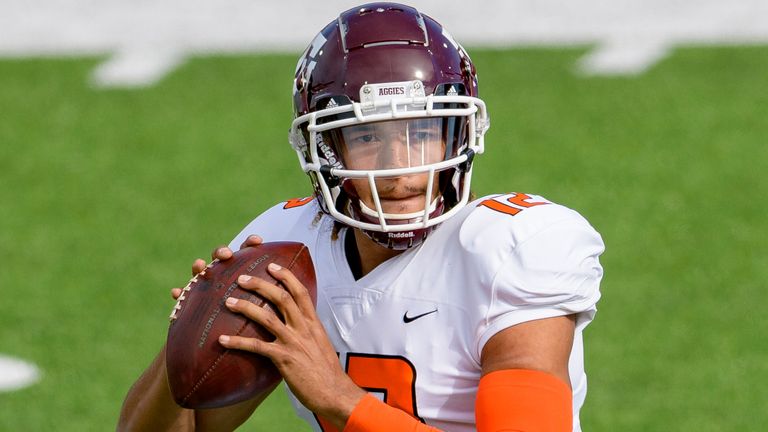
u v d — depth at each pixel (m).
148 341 18.31
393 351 8.60
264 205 23.19
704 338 17.73
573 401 8.82
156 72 30.23
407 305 8.58
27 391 16.98
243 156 25.44
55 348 18.19
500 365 7.92
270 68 30.17
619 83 27.94
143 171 25.03
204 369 8.18
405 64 8.47
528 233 8.32
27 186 24.58
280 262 8.54
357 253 9.04
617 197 22.72
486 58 29.94
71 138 26.84
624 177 23.52
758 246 20.53
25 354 18.00
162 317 19.09
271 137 26.28
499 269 8.16
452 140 8.62
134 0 35.94
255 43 31.92
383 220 8.38
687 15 31.89
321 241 9.30
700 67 28.56
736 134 25.08
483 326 8.15
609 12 32.47
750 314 18.34
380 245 8.70
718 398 16.16
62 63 31.14
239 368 8.18
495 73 28.95
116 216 23.06
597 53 29.81
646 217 21.84
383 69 8.45
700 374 16.78
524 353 7.91
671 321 18.25
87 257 21.38
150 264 21.02
